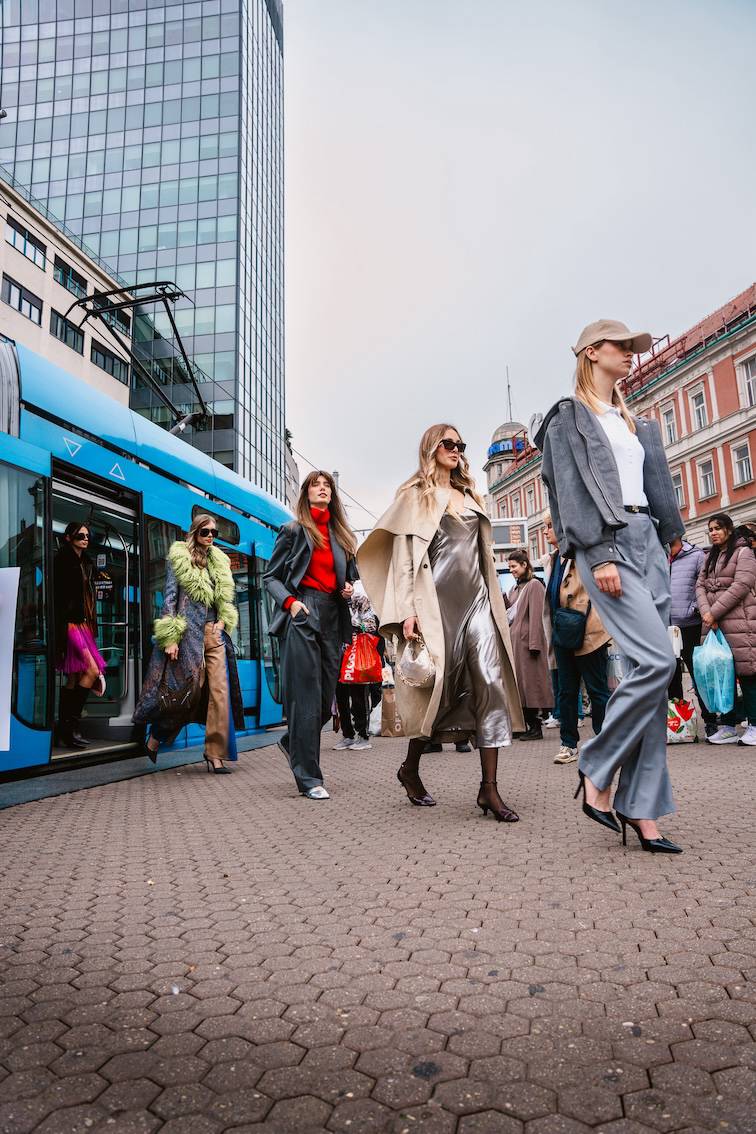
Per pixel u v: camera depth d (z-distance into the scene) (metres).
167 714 6.20
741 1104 1.36
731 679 6.79
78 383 6.82
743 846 3.16
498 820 3.91
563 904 2.50
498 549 24.23
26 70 56.47
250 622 9.89
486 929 2.30
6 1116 1.38
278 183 67.00
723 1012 1.71
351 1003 1.83
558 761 6.31
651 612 3.17
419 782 4.53
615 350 3.48
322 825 3.99
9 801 4.77
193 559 6.37
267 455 57.62
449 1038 1.64
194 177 52.94
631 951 2.08
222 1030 1.70
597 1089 1.43
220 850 3.45
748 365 37.47
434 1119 1.35
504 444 65.00
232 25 55.16
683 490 41.56
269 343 59.50
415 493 4.34
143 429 7.76
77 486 6.54
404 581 4.20
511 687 4.20
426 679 4.05
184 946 2.24
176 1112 1.39
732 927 2.22
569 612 6.04
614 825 3.23
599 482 3.21
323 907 2.57
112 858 3.31
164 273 51.50
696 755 6.28
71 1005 1.84
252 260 55.25
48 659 5.90
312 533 5.27
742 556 6.89
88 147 54.66
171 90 54.72
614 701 3.18
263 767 6.61
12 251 33.22
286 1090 1.45
